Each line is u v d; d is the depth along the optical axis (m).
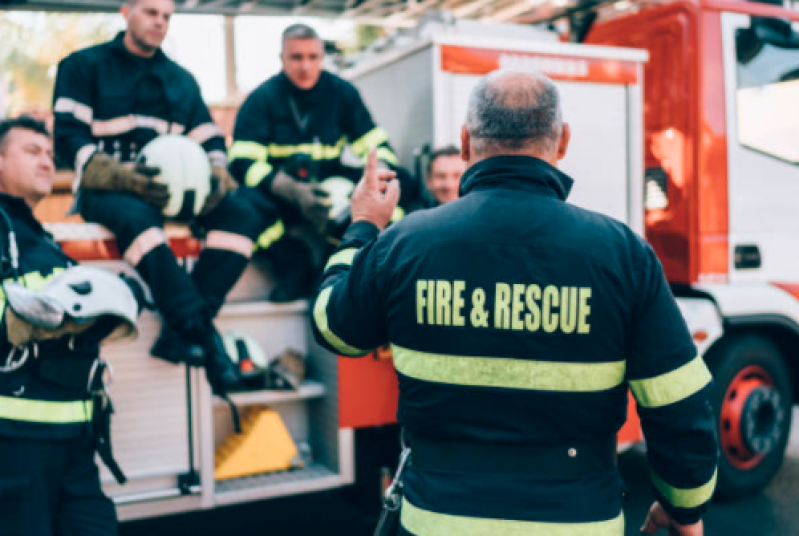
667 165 4.00
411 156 3.59
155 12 3.12
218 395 3.08
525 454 1.40
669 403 1.39
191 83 3.35
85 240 2.82
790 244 4.20
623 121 3.75
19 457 2.14
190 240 3.01
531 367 1.39
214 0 4.39
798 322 4.07
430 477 1.45
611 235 1.44
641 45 4.15
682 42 3.93
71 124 3.05
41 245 2.33
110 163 2.85
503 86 1.53
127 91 3.17
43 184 2.41
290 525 3.84
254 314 3.26
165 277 2.80
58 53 9.88
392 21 4.97
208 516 3.98
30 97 9.62
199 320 2.83
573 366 1.39
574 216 1.46
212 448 2.96
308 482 3.11
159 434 2.88
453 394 1.43
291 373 3.22
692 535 1.55
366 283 1.54
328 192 3.26
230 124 5.71
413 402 1.48
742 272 4.01
